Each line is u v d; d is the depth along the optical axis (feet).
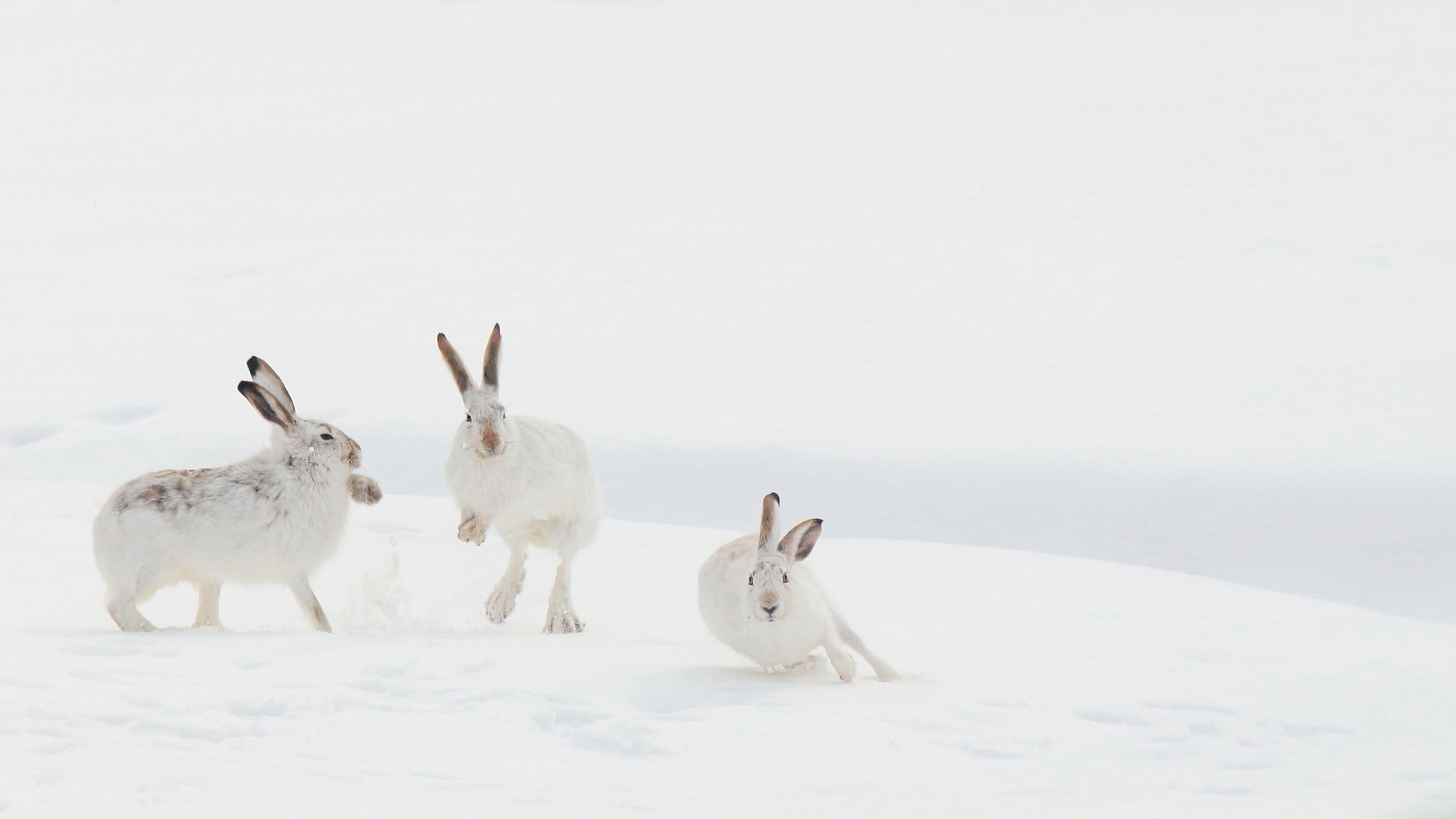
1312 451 226.17
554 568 136.87
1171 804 60.39
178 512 93.91
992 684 85.20
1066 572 131.75
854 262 513.86
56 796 56.85
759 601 81.56
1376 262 449.89
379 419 271.90
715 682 83.35
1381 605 168.04
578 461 109.70
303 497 97.50
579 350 359.46
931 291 437.58
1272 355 307.58
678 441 250.78
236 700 72.74
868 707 77.56
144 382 320.09
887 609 113.29
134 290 549.13
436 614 111.75
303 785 59.98
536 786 61.62
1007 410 272.72
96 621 103.24
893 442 248.11
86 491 185.16
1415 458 217.36
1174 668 90.27
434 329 414.41
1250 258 480.23
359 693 75.97
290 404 99.25
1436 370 275.39
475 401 104.37
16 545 137.59
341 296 505.66
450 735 69.05
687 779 63.26
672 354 350.43
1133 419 258.57
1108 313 379.76
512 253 621.31
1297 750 70.23
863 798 61.00
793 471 232.94
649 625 108.68
